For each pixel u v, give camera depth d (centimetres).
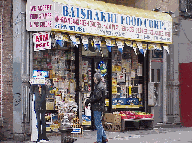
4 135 1105
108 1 1348
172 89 1478
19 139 1095
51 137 1176
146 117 1359
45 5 1098
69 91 1286
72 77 1295
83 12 1158
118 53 1416
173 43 1481
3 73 1114
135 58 1442
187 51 1507
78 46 1295
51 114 1230
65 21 1117
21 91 1105
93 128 1335
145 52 1341
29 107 1109
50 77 1248
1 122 1105
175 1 1493
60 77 1269
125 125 1395
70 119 1184
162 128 1426
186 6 1509
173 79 1479
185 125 1491
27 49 1119
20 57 1108
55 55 1260
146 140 1118
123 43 1275
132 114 1338
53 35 1131
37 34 1116
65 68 1280
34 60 1215
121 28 1251
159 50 1454
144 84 1442
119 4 1371
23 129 1103
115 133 1275
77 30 1144
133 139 1137
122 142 1077
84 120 1325
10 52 1116
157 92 1456
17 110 1102
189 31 1515
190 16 1514
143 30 1309
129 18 1273
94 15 1184
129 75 1432
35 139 1081
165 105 1456
